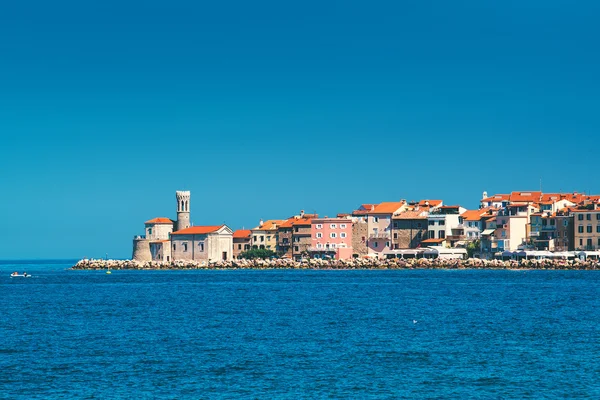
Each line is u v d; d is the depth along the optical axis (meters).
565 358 114.38
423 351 120.50
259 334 138.75
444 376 103.88
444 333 138.38
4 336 138.12
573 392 96.00
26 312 179.88
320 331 142.00
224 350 122.31
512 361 112.56
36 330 146.12
